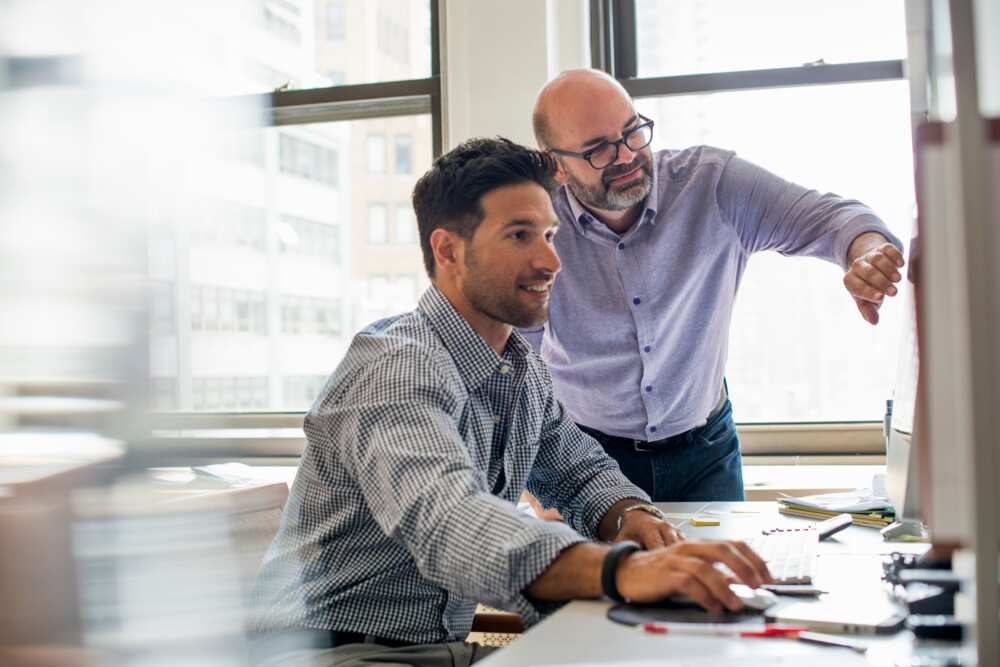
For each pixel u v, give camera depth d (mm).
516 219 1400
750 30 2861
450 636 1411
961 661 806
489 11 2848
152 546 1045
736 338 2889
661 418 2266
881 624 924
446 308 1435
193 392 1104
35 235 979
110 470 1014
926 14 1160
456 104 2906
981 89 729
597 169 2139
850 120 2795
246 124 1258
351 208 3168
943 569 1034
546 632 933
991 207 726
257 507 1617
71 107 1001
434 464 1171
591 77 2170
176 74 1077
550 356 2342
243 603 1341
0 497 978
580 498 1633
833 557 1324
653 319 2244
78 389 993
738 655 838
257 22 3076
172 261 1066
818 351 2846
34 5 987
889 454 1705
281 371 3166
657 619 969
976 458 726
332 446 1358
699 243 2262
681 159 2301
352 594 1363
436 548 1128
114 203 1018
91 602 1007
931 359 766
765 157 2855
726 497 2332
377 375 1289
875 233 2018
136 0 1036
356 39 3094
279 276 3168
